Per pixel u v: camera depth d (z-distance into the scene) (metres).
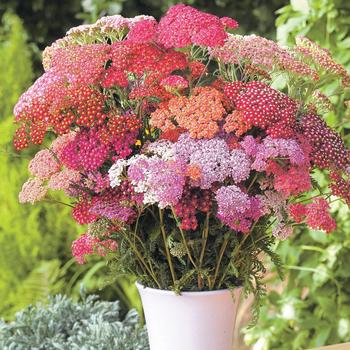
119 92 1.88
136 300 4.15
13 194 4.30
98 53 1.81
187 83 1.81
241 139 1.84
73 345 2.81
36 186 1.96
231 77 1.96
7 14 5.34
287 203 1.89
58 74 1.81
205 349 1.90
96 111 1.77
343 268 3.62
